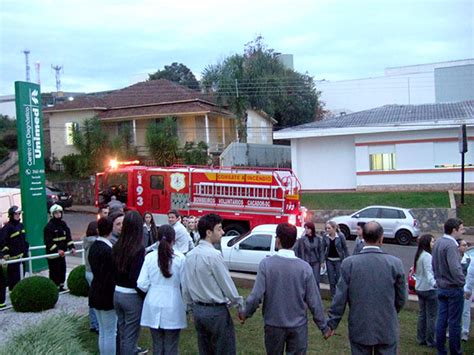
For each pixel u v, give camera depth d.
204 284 5.40
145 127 37.34
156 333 5.76
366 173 29.89
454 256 6.71
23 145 13.58
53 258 10.92
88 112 38.28
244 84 39.91
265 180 16.95
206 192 17.80
